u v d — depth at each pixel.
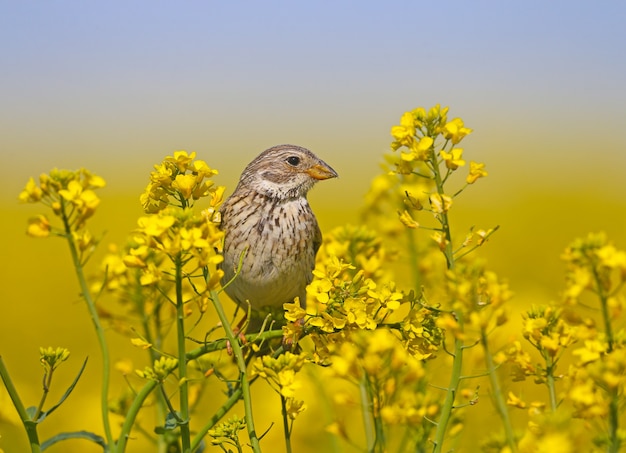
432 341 8.22
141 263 7.73
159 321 10.05
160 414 9.83
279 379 7.63
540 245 25.14
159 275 7.76
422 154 7.93
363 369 7.36
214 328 8.15
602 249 7.30
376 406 7.44
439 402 8.64
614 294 7.45
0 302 20.70
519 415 11.62
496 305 7.66
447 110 8.13
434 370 9.75
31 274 23.22
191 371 10.37
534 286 18.20
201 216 8.18
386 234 11.57
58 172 7.31
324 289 8.21
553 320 7.98
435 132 8.16
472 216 30.53
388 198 12.26
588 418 7.27
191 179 8.47
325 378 10.47
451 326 7.58
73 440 12.47
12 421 11.25
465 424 9.66
